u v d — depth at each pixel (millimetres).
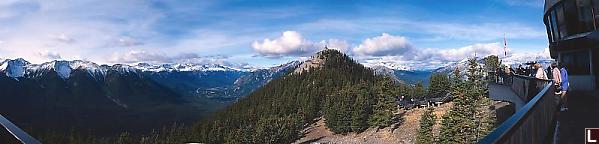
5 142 5621
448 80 150000
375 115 126125
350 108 141500
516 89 27391
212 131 178625
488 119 54531
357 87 187375
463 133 61906
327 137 145500
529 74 36469
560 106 18797
